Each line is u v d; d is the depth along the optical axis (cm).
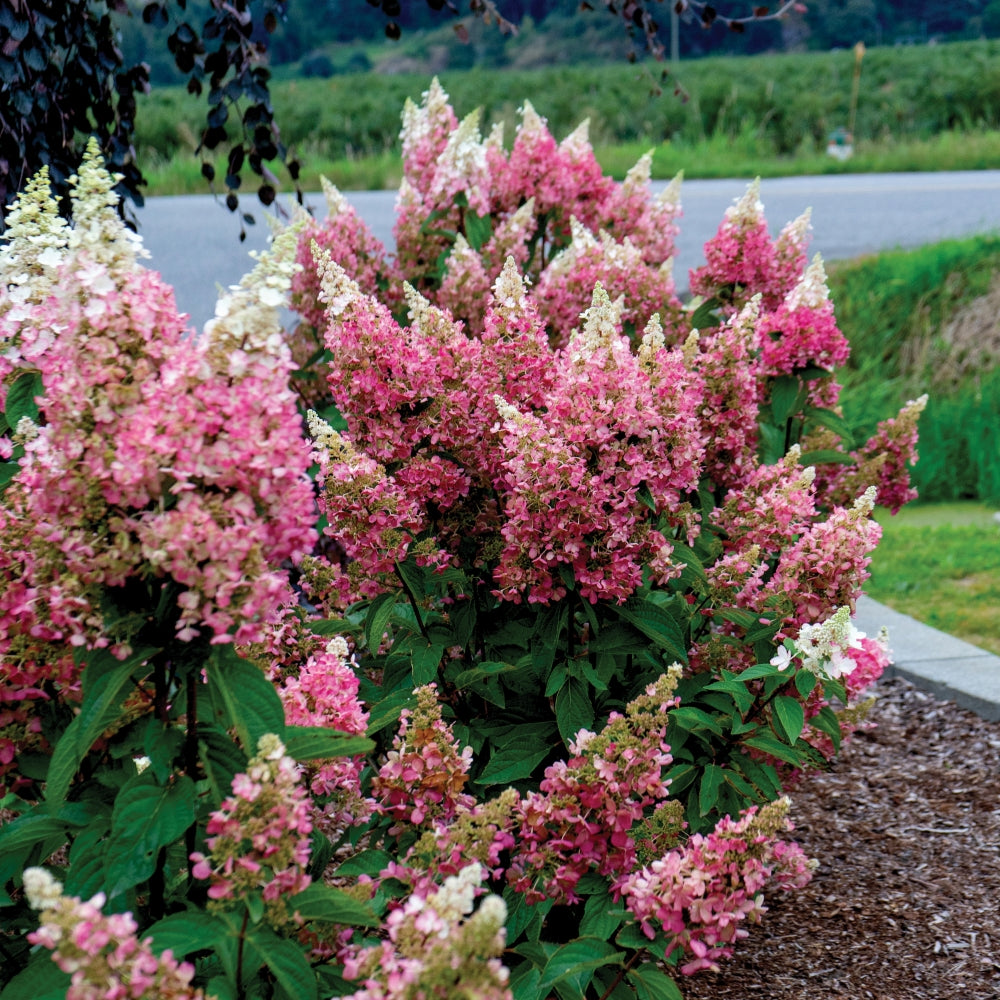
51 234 243
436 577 283
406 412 291
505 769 268
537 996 230
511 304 294
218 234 1329
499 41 4875
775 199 1593
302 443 188
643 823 239
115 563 182
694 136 2261
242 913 183
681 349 339
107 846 188
